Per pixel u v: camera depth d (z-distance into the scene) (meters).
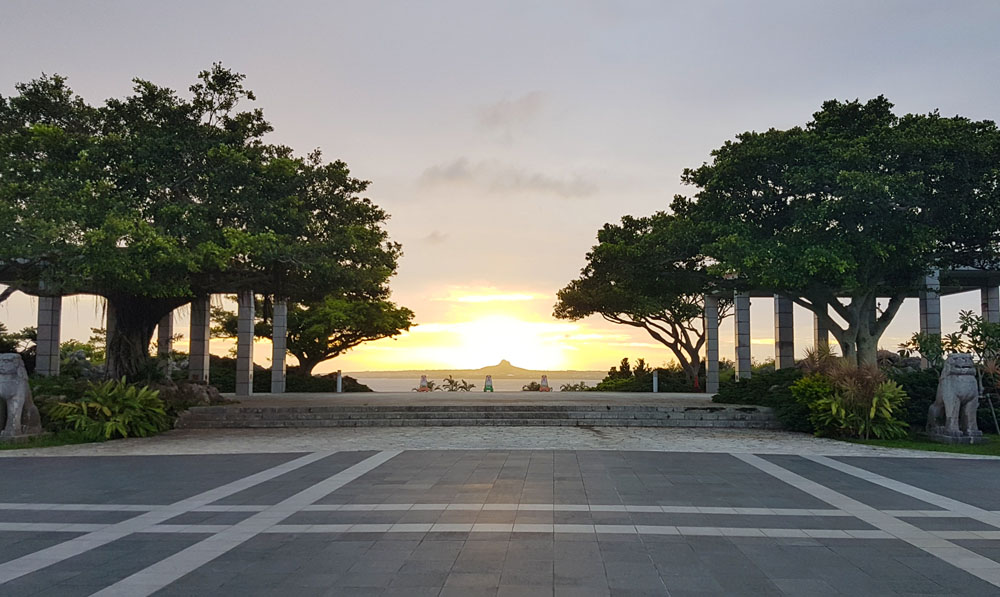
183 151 18.83
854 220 19.28
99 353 38.38
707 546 6.64
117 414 17.11
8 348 28.56
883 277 21.73
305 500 8.91
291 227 20.05
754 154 19.28
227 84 19.83
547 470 11.28
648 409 19.64
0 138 17.75
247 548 6.62
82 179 17.56
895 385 17.39
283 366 33.50
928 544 6.78
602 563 6.06
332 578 5.66
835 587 5.46
